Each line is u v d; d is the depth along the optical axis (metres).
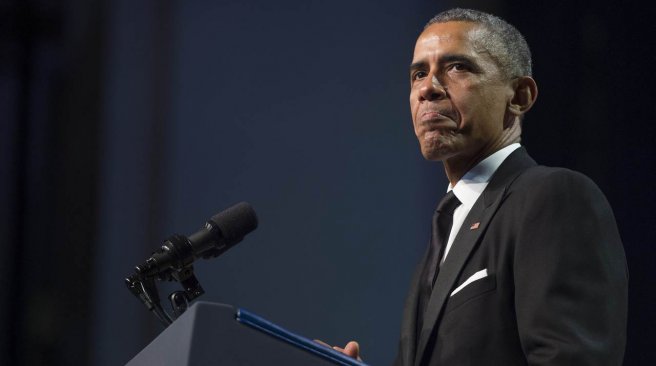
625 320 6.39
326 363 5.08
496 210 6.90
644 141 17.09
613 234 6.57
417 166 17.25
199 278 16.41
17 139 16.66
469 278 6.71
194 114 17.05
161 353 5.01
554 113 17.20
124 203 16.81
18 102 16.67
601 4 17.22
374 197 17.17
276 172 17.09
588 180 6.71
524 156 7.46
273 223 16.92
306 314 16.75
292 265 16.81
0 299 16.45
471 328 6.51
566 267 6.25
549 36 17.27
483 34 7.54
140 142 16.89
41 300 16.58
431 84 7.41
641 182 17.03
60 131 16.81
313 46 17.42
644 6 17.11
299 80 17.34
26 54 16.70
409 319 7.32
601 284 6.24
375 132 17.33
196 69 17.12
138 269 6.64
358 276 16.94
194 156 16.97
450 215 7.51
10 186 16.62
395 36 17.52
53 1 16.86
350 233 17.05
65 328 16.53
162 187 16.86
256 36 17.33
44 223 16.67
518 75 7.68
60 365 16.48
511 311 6.48
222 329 4.84
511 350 6.39
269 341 4.95
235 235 6.90
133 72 16.97
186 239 6.74
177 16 17.16
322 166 17.19
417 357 6.73
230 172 16.98
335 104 17.34
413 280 7.64
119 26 17.00
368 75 17.44
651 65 17.03
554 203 6.52
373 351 16.80
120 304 16.62
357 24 17.53
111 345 16.58
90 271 16.67
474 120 7.36
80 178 16.77
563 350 5.91
